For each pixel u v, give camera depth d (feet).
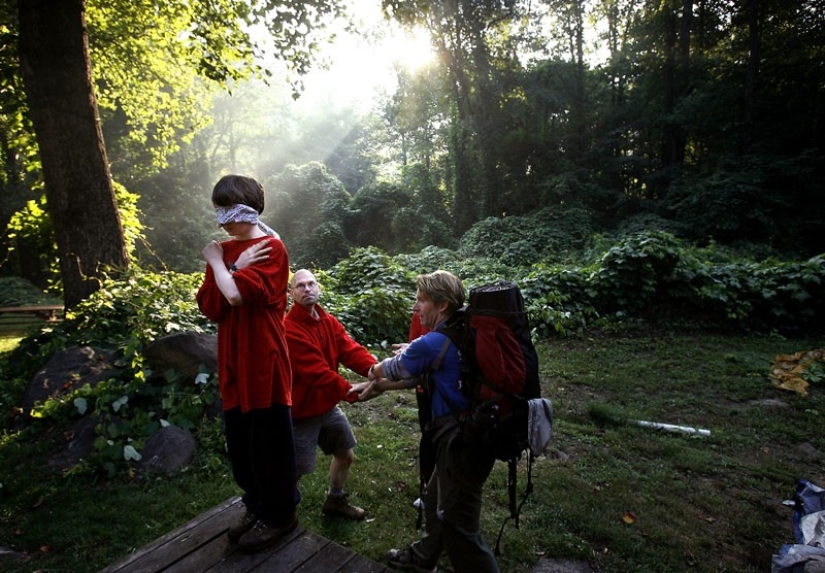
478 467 6.61
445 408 6.79
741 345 25.72
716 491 12.16
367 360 9.21
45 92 22.49
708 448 14.57
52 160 22.84
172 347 14.61
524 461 13.35
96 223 23.48
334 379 8.30
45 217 27.04
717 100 74.43
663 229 64.75
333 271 34.58
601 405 17.08
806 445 14.90
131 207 30.12
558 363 22.62
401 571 8.64
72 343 18.54
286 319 8.74
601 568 9.32
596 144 86.07
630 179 88.69
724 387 19.61
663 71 82.99
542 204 77.61
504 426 6.29
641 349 25.18
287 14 27.55
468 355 6.54
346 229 110.11
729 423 16.35
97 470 11.76
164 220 96.73
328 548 7.33
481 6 79.61
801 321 28.58
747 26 79.36
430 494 7.71
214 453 12.63
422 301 7.22
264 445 6.88
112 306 20.04
